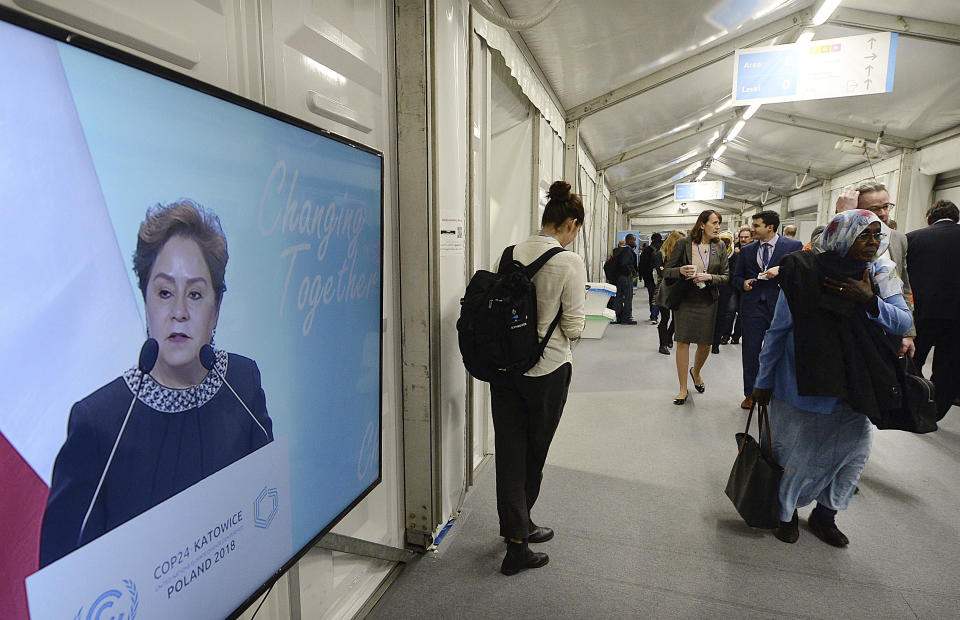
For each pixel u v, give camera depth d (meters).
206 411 0.79
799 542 1.91
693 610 1.54
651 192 17.34
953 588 1.64
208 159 0.75
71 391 0.57
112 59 0.59
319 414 1.11
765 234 3.22
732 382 4.24
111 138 0.60
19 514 0.53
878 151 7.16
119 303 0.63
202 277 0.76
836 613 1.53
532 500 1.79
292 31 1.08
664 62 4.66
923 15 4.22
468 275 2.15
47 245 0.54
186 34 0.82
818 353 1.67
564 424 3.22
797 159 10.30
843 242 1.62
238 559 0.89
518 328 1.46
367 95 1.43
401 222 1.66
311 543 1.11
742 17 4.08
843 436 1.78
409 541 1.84
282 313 0.96
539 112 3.88
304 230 1.01
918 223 7.36
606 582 1.67
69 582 0.59
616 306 7.75
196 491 0.78
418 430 1.76
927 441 2.93
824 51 4.28
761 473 1.82
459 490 2.05
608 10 3.17
